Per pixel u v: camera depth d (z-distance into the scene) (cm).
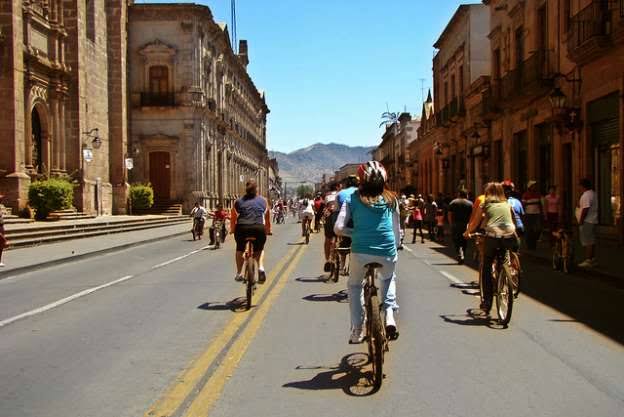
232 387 583
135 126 4912
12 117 2908
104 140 4300
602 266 1418
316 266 1628
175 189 4903
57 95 3441
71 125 3628
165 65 4912
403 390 570
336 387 581
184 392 568
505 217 879
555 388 575
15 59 2916
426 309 982
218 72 5884
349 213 618
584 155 2070
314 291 1174
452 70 4291
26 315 973
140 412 518
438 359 680
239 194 7381
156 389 580
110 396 561
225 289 1220
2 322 920
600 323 870
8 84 2902
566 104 2181
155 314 960
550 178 2419
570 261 1425
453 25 4147
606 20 1823
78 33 3616
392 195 617
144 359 688
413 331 820
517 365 654
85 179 3694
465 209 1612
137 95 4891
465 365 655
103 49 4316
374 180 607
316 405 531
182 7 4866
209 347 739
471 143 3659
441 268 1559
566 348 727
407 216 3244
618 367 646
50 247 2206
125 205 4512
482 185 3453
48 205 3002
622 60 1791
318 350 719
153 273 1519
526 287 1217
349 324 865
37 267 1638
